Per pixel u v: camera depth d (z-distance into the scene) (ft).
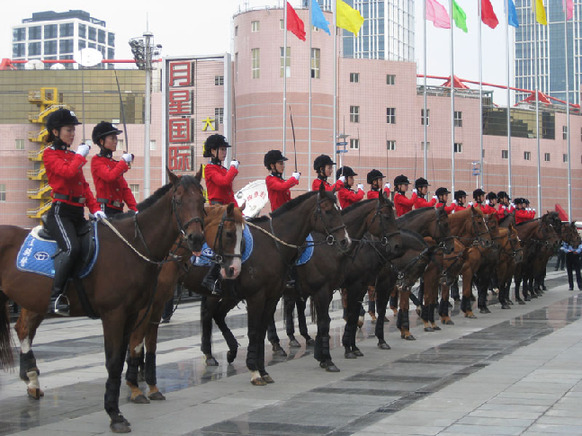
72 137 31.65
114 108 223.30
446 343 53.01
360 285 47.03
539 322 65.72
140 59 111.24
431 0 128.36
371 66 230.89
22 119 226.99
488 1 134.10
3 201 224.33
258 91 206.49
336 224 39.29
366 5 592.19
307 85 206.80
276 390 36.06
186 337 55.57
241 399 33.91
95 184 34.65
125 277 29.35
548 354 45.93
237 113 211.61
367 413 30.50
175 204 29.58
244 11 209.46
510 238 79.71
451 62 130.11
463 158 246.06
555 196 272.72
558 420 28.12
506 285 82.38
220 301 43.01
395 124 233.55
